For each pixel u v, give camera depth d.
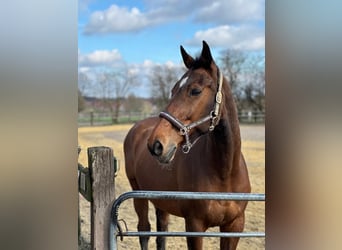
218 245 3.38
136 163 3.04
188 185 2.19
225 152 2.02
